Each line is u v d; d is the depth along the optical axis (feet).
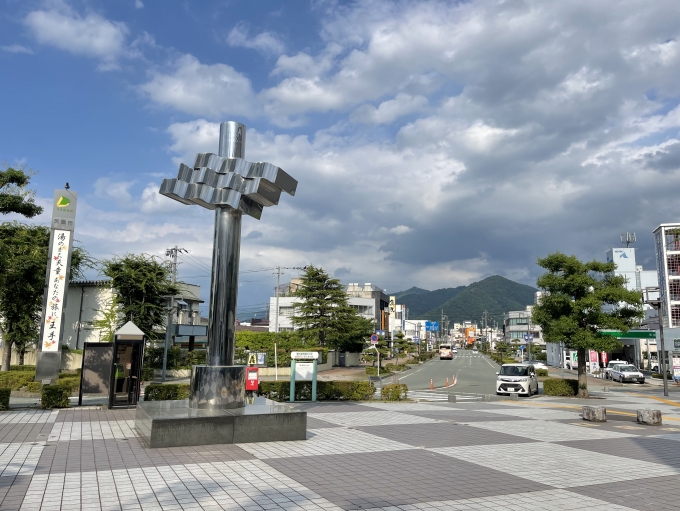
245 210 38.96
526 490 24.08
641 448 35.78
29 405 55.26
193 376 37.01
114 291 123.44
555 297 82.84
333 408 57.57
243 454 30.45
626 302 83.05
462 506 21.30
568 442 37.93
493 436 39.96
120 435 36.37
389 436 38.73
